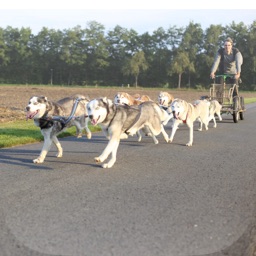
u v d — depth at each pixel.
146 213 5.53
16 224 5.04
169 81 120.75
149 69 121.38
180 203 6.00
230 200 6.21
